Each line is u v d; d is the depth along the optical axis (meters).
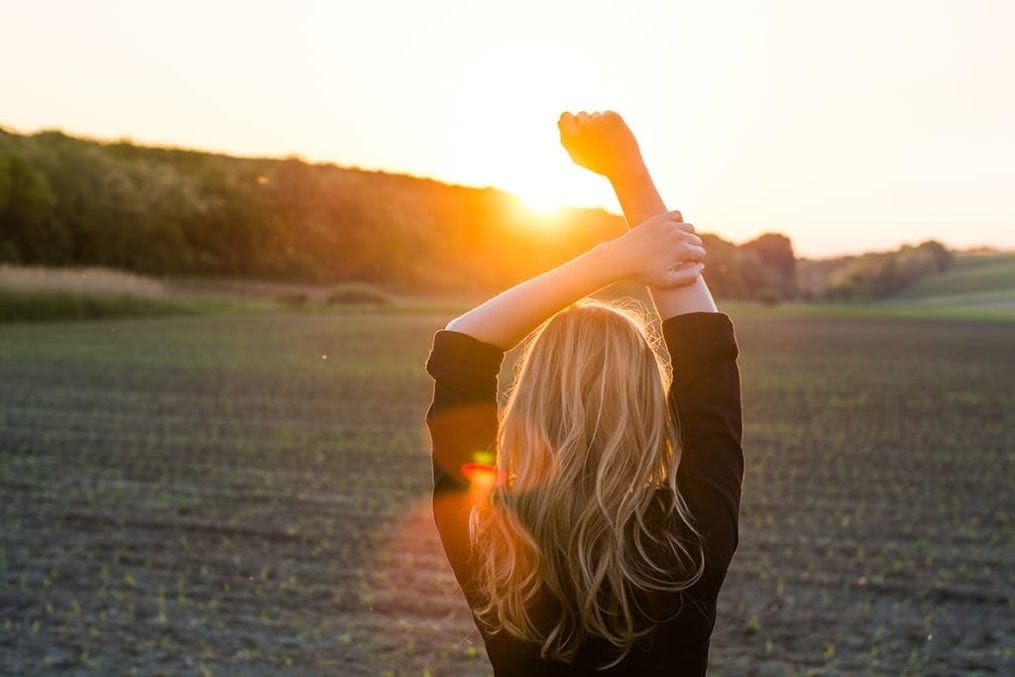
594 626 1.53
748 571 8.61
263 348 31.94
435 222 117.50
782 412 19.28
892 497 11.55
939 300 141.75
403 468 12.82
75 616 7.27
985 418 18.69
